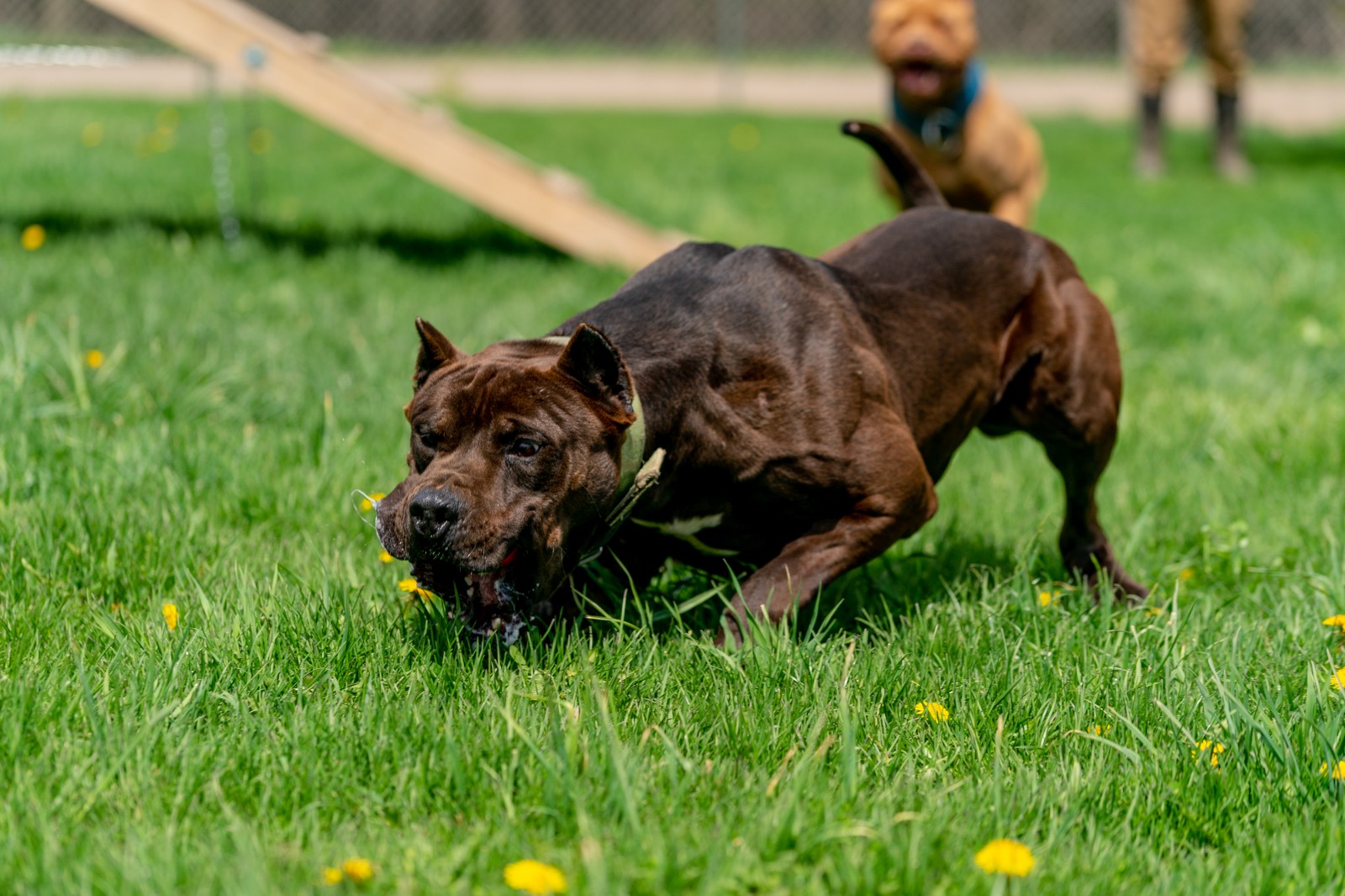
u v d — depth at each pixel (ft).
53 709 13.60
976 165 38.19
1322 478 24.79
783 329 16.46
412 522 13.65
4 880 10.98
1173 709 14.99
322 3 126.21
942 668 16.02
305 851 11.67
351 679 15.14
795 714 14.47
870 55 127.54
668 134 77.71
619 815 12.19
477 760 12.92
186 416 23.88
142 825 11.82
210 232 41.06
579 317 16.25
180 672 14.46
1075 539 21.04
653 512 16.33
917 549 21.11
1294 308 38.88
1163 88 66.54
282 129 69.15
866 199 54.44
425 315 32.30
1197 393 30.78
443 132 37.81
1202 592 20.01
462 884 11.08
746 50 129.70
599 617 16.90
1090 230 50.26
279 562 18.25
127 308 30.50
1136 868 12.09
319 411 24.32
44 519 18.60
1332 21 116.78
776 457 16.20
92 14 113.80
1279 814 13.06
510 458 14.25
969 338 18.71
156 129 63.62
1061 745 14.37
